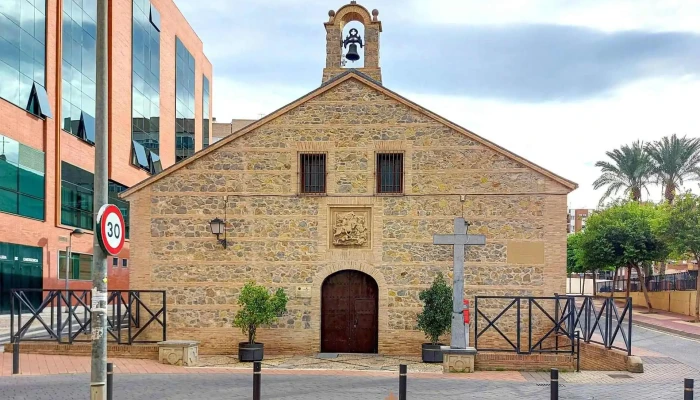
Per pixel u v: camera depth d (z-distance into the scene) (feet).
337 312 65.92
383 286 64.69
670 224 106.42
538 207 64.39
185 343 54.44
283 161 66.33
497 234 64.44
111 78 123.13
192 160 66.64
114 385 43.52
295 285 65.26
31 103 98.02
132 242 66.39
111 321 67.97
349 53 73.72
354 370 52.95
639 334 86.43
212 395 40.16
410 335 64.18
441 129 65.62
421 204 65.21
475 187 64.95
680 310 119.34
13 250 91.35
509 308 60.34
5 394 39.47
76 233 98.94
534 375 49.49
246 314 60.03
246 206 66.18
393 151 65.82
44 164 101.50
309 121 66.54
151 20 145.18
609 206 142.61
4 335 75.87
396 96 65.72
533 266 63.93
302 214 65.82
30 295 95.45
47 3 103.60
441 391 42.29
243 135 66.80
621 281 167.32
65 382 43.80
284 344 64.85
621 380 46.57
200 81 189.26
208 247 65.98
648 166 138.62
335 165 66.08
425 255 64.69
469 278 64.28
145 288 65.92
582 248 134.82
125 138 130.31
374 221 65.36
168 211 66.44
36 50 100.12
